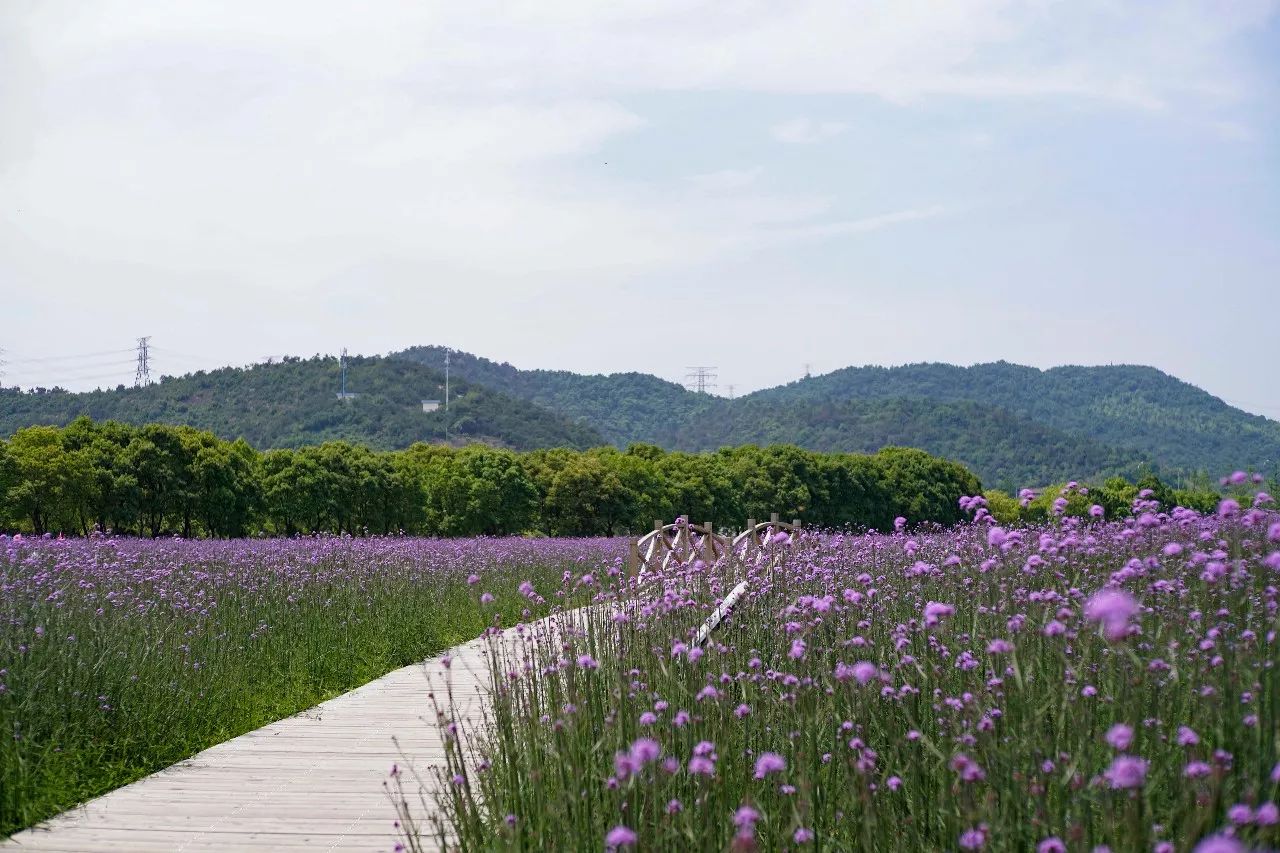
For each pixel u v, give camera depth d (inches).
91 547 541.3
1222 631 154.3
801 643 169.9
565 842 144.9
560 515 2571.4
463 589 621.9
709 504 2839.6
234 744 301.1
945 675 181.2
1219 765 108.5
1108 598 111.6
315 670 412.5
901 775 152.9
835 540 383.9
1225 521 200.5
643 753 121.0
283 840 211.3
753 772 164.9
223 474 1872.5
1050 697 144.3
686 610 245.9
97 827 220.7
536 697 191.3
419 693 384.5
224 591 470.0
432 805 233.5
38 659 268.7
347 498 2116.1
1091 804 131.6
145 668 299.4
